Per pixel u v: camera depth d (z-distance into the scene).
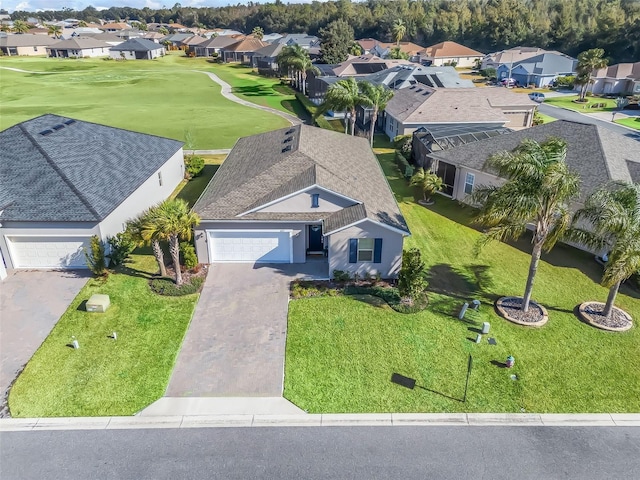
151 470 13.16
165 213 20.64
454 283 22.36
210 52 134.12
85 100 69.00
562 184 16.30
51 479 12.91
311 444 13.98
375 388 16.08
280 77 96.69
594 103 67.38
